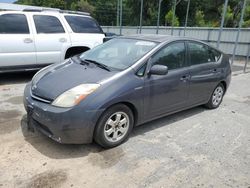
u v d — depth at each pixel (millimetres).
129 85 3584
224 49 16609
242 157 3650
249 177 3193
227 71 5664
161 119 4836
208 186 2975
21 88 6438
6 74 7848
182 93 4520
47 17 6973
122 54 4188
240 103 6301
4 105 5133
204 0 33719
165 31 17500
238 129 4629
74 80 3523
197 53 4859
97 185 2873
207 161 3484
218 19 32688
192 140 4074
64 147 3584
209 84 5176
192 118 5016
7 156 3314
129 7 25234
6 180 2873
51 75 3811
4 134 3883
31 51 6656
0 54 6219
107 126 3492
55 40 6992
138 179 3012
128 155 3492
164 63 4152
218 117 5176
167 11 25547
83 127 3246
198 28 17344
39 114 3314
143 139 3973
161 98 4121
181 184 2977
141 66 3801
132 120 3809
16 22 6453
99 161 3312
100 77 3539
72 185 2850
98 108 3275
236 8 31891
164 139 4031
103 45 4805
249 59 15469
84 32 7625
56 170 3090
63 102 3217
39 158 3309
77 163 3246
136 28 18094
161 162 3383
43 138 3801
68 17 7410
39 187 2791
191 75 4605
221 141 4109
